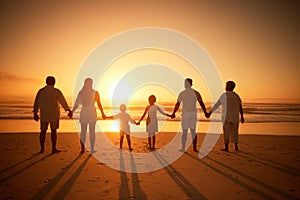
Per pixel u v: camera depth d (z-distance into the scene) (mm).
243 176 4664
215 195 3660
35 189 3896
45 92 6668
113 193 3740
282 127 14953
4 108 27078
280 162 5805
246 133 12305
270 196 3615
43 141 6840
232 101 7266
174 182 4297
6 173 4773
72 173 4809
